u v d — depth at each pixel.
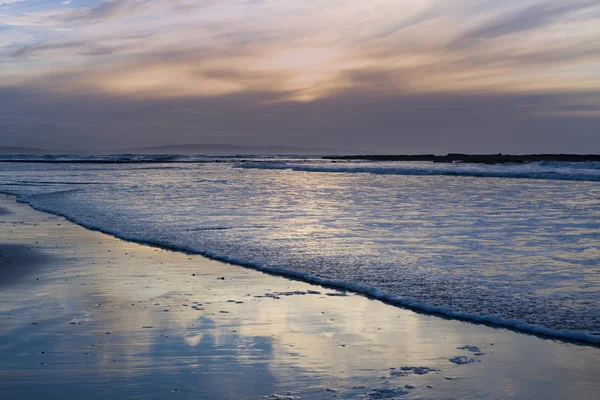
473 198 23.67
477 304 7.52
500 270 9.69
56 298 8.00
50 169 62.88
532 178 38.22
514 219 16.72
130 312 7.27
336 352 5.82
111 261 10.80
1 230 15.18
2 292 8.37
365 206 20.83
